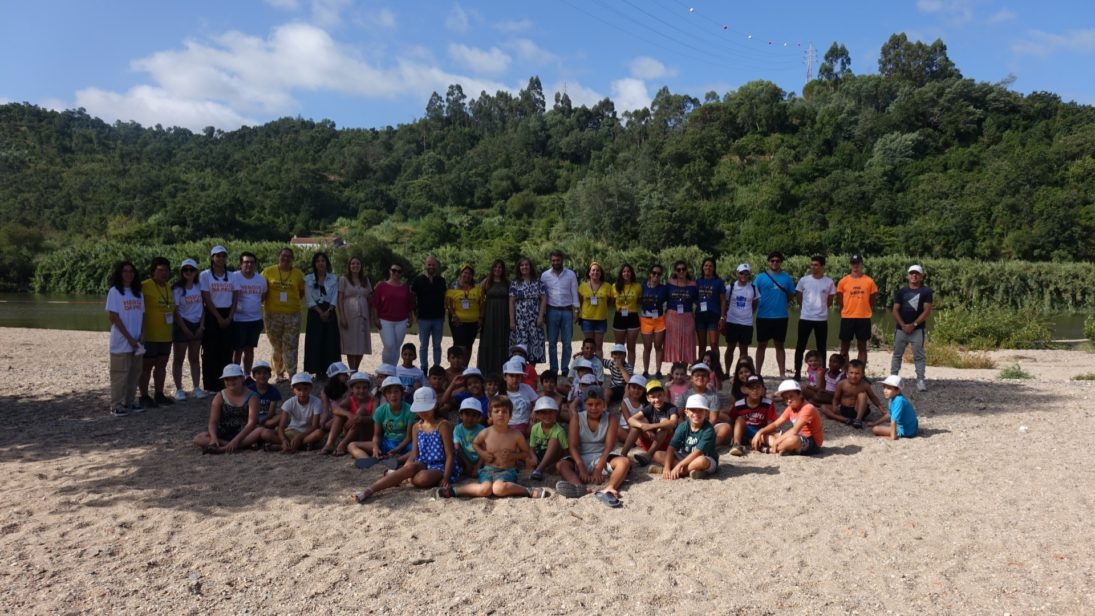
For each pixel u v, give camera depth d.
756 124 100.06
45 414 9.95
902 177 77.00
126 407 9.72
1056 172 65.88
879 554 4.98
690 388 8.23
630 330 10.75
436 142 145.88
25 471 7.14
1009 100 87.50
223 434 7.95
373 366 14.32
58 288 53.50
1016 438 8.23
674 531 5.45
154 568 4.87
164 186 104.25
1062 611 4.12
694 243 68.00
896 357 11.23
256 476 6.90
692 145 94.69
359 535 5.43
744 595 4.39
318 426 7.85
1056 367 16.58
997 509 5.82
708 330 10.86
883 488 6.40
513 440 6.54
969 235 62.00
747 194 80.88
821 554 5.00
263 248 59.78
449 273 59.41
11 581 4.66
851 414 8.97
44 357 16.25
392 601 4.35
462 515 5.86
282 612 4.23
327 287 10.82
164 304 9.81
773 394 10.45
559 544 5.23
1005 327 22.09
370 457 7.30
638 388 7.45
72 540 5.35
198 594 4.48
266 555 5.06
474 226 92.50
